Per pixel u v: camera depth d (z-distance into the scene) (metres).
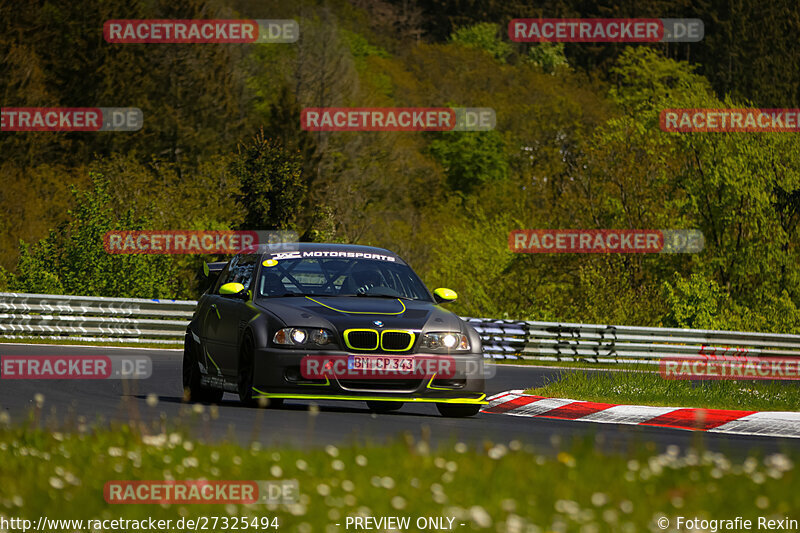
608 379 57.41
